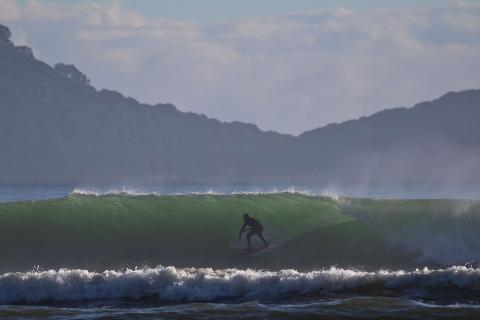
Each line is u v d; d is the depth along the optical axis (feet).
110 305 196.34
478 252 247.29
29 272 223.71
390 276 203.82
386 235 261.44
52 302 202.59
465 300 189.06
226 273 213.05
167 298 201.46
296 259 249.55
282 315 178.19
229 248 261.65
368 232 264.52
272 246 259.80
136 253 259.19
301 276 203.62
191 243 266.36
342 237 262.88
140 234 271.69
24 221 273.54
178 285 204.03
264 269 240.94
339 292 199.21
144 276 207.62
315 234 266.16
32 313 187.11
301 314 178.50
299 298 195.11
